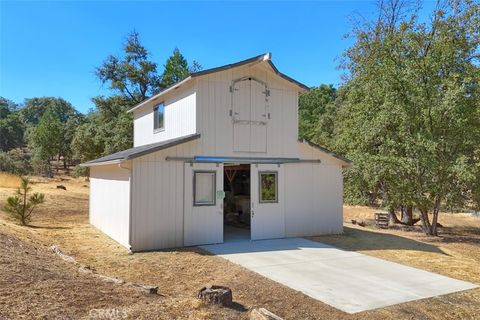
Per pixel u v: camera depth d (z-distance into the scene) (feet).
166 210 37.17
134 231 35.58
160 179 36.96
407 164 46.78
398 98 48.57
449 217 76.84
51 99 408.46
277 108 43.70
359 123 56.59
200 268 29.63
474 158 46.96
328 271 29.32
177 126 44.19
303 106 182.60
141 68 129.39
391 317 20.47
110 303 18.24
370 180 52.90
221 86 40.63
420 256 35.88
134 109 59.93
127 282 22.52
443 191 47.32
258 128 42.39
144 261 31.71
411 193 48.32
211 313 18.70
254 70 42.50
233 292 23.70
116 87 128.57
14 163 152.87
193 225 38.50
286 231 43.98
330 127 120.88
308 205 45.47
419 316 20.80
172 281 26.22
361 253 36.37
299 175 45.01
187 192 38.27
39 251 29.55
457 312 21.62
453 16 48.78
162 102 49.29
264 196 42.70
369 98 53.52
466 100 46.14
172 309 18.47
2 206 59.77
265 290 24.18
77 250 35.65
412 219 63.10
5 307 16.05
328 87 184.65
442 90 47.19
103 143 117.60
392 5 69.97
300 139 44.70
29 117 400.67
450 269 31.09
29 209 54.65
